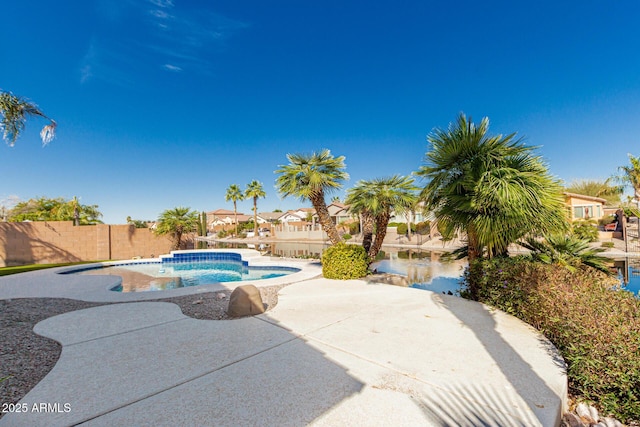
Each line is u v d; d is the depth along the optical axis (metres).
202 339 3.81
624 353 2.53
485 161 5.22
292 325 4.33
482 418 2.16
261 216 68.00
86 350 3.50
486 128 5.45
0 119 6.29
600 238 19.97
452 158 5.62
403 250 21.83
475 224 5.35
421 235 27.72
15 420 2.20
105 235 17.59
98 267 14.43
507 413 2.22
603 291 3.53
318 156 9.19
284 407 2.32
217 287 7.39
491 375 2.78
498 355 3.21
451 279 9.66
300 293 6.39
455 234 6.02
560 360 3.07
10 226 14.96
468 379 2.72
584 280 4.02
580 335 2.87
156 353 3.38
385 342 3.63
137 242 18.86
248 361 3.15
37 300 6.30
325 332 4.02
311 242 36.59
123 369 2.99
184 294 6.66
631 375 2.46
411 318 4.57
